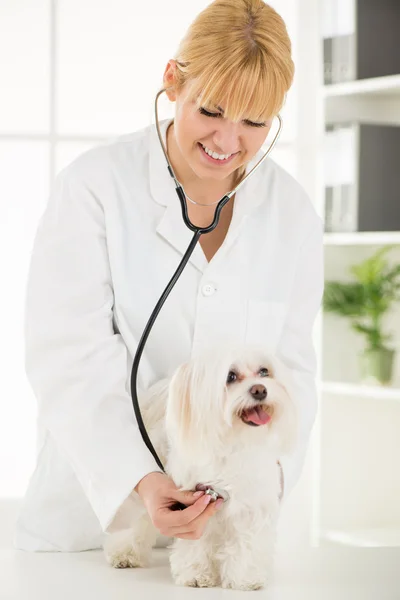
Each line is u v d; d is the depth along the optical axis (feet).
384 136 11.86
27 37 11.64
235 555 4.64
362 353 11.87
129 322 5.45
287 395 4.74
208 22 4.73
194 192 5.49
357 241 11.47
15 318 11.70
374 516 12.21
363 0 11.78
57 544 5.71
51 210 5.57
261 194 5.77
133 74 11.88
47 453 5.83
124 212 5.50
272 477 4.72
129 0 11.83
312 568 5.16
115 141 5.83
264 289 5.65
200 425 4.55
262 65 4.63
